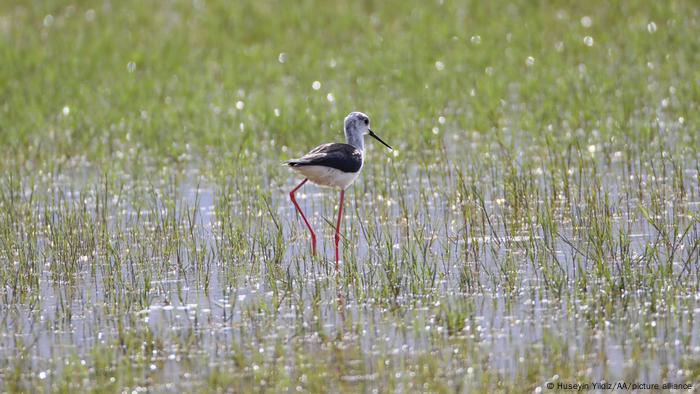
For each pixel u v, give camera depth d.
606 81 21.89
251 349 9.79
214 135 19.22
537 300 10.79
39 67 26.12
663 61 23.67
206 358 9.61
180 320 10.65
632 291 10.85
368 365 9.32
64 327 10.52
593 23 27.58
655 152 16.92
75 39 29.11
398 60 25.72
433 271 11.85
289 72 25.48
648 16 27.67
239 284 11.82
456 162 17.23
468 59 25.36
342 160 13.57
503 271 11.65
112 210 15.45
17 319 10.80
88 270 12.48
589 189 15.15
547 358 9.33
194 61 26.73
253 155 18.09
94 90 23.86
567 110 20.27
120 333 10.31
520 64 24.78
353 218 14.70
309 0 32.38
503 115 20.28
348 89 23.17
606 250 12.25
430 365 9.27
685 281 11.08
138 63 26.56
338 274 12.08
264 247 13.00
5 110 21.95
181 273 12.27
